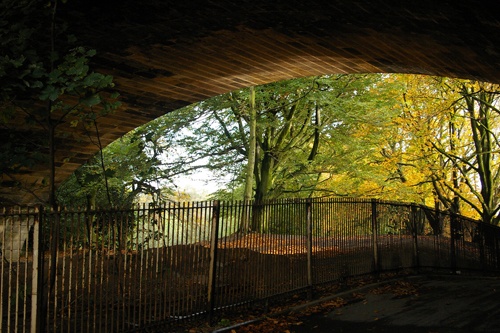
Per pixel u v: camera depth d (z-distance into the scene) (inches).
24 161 278.7
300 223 371.2
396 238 500.4
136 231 259.3
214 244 293.3
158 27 354.9
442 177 860.6
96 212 231.0
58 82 257.3
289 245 358.6
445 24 326.6
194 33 370.9
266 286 334.6
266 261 336.2
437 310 329.1
